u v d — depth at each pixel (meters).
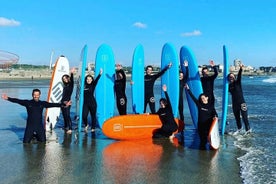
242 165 6.59
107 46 11.16
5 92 28.42
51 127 10.30
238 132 9.88
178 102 10.34
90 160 6.91
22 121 12.08
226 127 10.80
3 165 6.54
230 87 9.76
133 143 8.51
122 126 8.84
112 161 6.84
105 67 10.99
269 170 6.27
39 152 7.54
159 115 9.12
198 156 7.25
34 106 8.48
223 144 8.41
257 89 34.03
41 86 41.50
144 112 10.52
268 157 7.16
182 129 9.50
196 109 10.27
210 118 8.15
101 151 7.66
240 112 9.92
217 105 17.94
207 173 6.11
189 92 8.45
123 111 10.28
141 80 10.91
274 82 57.38
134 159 6.99
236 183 5.60
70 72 10.20
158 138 9.10
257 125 11.06
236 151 7.68
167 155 7.32
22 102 8.41
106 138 9.12
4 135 9.45
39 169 6.29
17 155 7.28
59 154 7.38
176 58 10.47
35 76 100.31
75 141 8.70
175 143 8.49
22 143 8.44
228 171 6.23
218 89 37.94
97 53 11.04
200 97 8.24
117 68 10.23
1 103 18.58
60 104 8.72
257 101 19.92
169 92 10.50
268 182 5.64
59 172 6.12
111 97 10.85
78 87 10.62
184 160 6.93
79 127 9.73
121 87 10.24
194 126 10.65
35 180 5.70
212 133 7.68
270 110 15.09
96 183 5.57
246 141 8.73
